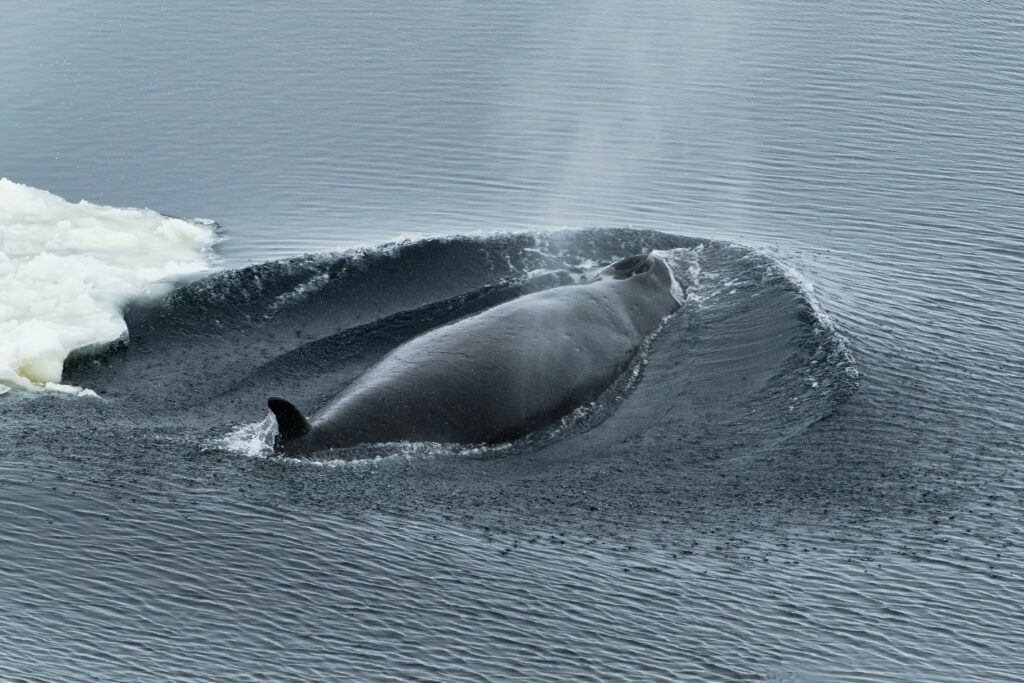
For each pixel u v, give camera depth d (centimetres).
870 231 16662
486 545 9250
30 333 12056
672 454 11031
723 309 13750
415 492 10169
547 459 11162
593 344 12644
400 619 8281
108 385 12069
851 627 8419
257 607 8312
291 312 13700
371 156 18812
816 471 10625
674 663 7969
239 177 17888
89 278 13662
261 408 11806
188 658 7738
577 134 19862
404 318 13762
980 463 10769
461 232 16362
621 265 14412
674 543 9419
